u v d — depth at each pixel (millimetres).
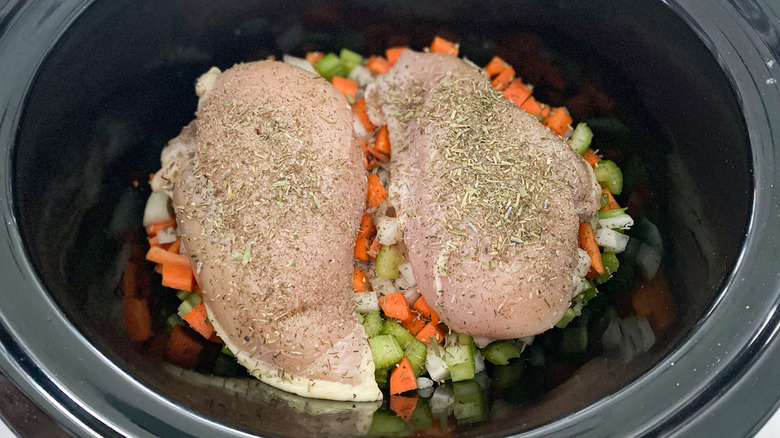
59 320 211
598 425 200
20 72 232
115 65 271
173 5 272
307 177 251
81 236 259
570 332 287
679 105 258
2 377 201
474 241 244
